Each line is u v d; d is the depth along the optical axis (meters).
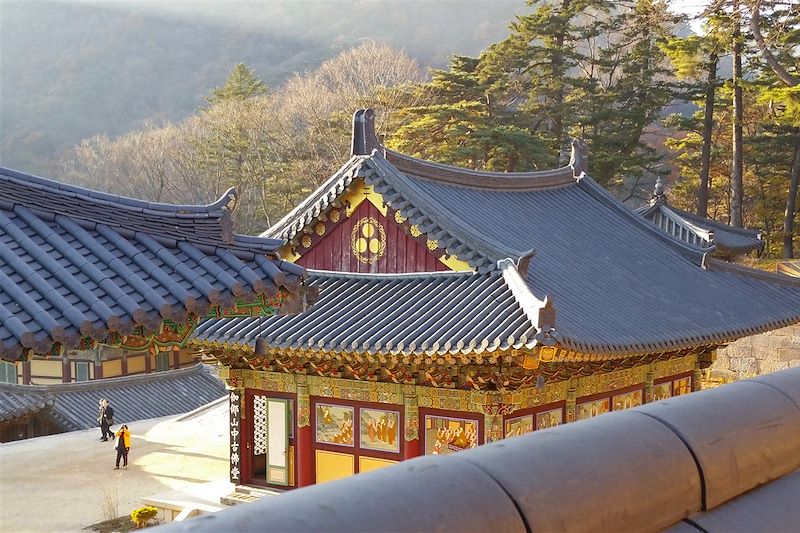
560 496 2.12
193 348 20.36
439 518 1.85
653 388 21.97
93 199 10.23
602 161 57.38
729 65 110.81
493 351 15.34
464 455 2.12
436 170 22.83
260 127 68.75
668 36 52.56
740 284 24.38
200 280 9.28
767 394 3.06
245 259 10.02
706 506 2.60
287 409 20.45
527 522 2.02
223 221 10.02
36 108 103.94
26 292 8.37
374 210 20.22
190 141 73.00
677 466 2.50
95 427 36.91
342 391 19.53
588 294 19.61
